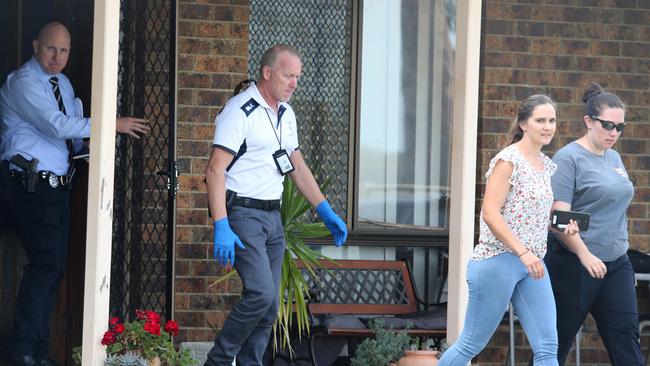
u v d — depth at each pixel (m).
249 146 16.48
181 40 20.92
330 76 22.25
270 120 16.62
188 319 20.84
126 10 19.14
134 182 19.44
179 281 20.83
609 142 17.22
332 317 20.58
